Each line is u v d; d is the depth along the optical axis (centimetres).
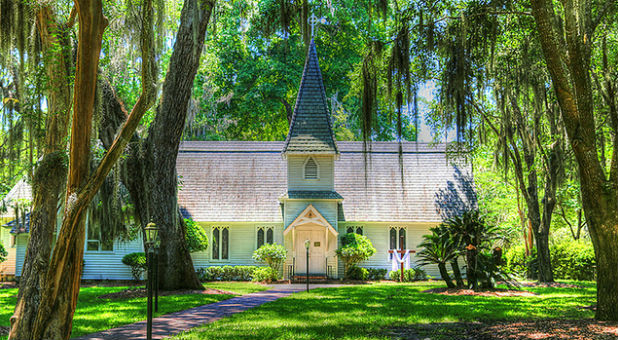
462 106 1459
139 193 2259
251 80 4469
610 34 1867
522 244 3938
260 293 2384
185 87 2194
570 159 2417
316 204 3309
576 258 3381
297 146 3334
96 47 900
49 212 1012
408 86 1534
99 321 1360
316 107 3444
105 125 2016
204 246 3281
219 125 4788
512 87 2252
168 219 2247
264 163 3788
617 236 1234
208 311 1622
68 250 894
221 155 3831
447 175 3694
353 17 3909
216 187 3622
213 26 2319
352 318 1390
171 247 2261
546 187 2791
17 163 1717
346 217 3475
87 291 2423
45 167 1021
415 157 3806
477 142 2688
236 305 1806
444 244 2348
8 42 1091
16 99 1530
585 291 2270
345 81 4562
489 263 2297
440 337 1108
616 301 1224
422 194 3597
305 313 1502
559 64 1273
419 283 3089
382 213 3500
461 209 3512
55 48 1027
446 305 1694
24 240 3212
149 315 1048
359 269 3269
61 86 1053
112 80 2136
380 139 4675
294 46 4253
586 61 1292
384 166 3766
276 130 5009
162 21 999
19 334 904
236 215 3481
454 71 1507
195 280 2344
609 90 1351
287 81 4369
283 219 3447
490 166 3684
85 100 901
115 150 912
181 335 1123
